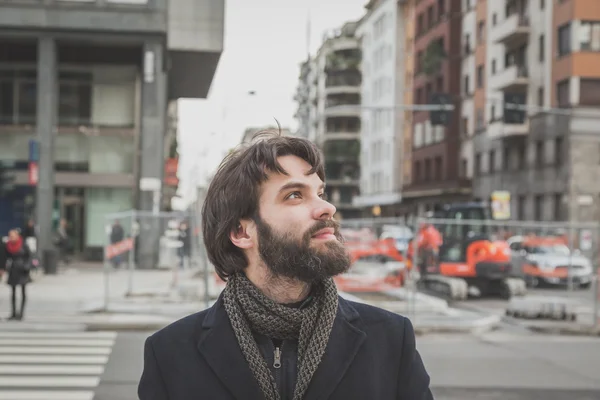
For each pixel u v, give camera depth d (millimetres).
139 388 1775
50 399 7719
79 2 28594
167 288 16750
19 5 28266
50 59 28797
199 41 30672
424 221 18250
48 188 28484
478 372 9562
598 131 40469
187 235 17141
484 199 52062
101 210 31188
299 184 1726
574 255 15852
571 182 40406
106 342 11828
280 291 1762
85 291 19297
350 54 91812
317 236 1724
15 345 11367
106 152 31297
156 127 29375
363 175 84688
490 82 50750
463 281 18453
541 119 43812
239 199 1748
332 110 29750
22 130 30781
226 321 1739
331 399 1670
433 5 62625
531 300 15609
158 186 27672
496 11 51062
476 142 54125
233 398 1685
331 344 1697
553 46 42562
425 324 13703
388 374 1755
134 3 28906
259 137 1829
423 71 60375
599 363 10391
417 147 66000
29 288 20031
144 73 29312
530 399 8000
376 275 15359
